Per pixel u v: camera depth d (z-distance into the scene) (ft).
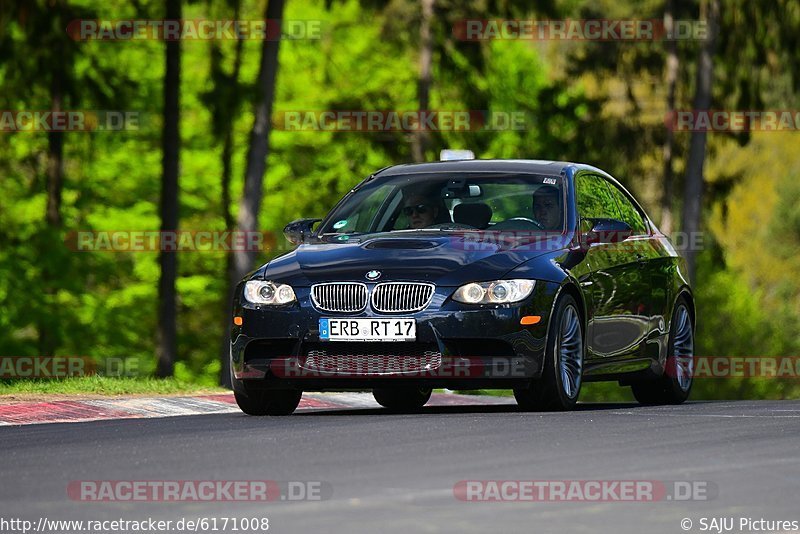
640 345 118.01
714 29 387.96
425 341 100.22
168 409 109.40
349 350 101.60
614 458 70.18
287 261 106.63
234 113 264.52
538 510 54.34
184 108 359.25
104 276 329.11
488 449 74.08
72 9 300.40
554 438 79.41
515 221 110.32
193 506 55.83
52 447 77.66
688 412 100.78
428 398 130.62
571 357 105.70
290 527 50.80
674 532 49.73
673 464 67.92
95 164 347.97
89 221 342.03
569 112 408.26
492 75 400.06
